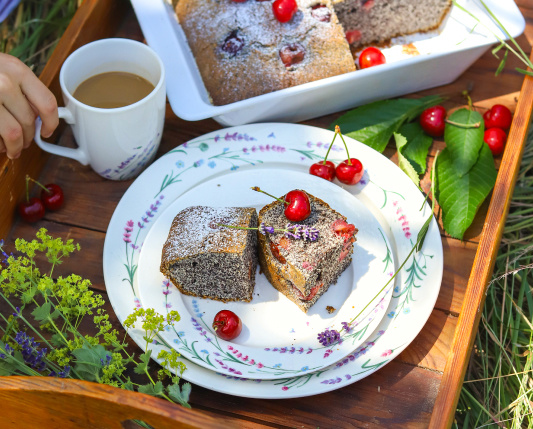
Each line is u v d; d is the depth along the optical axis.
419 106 0.86
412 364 0.73
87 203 0.81
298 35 0.85
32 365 0.69
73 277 0.69
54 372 0.71
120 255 0.76
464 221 0.79
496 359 0.83
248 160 0.81
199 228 0.74
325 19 0.86
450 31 0.93
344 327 0.72
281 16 0.85
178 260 0.73
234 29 0.85
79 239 0.79
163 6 0.86
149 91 0.79
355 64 0.91
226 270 0.73
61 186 0.81
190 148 0.81
